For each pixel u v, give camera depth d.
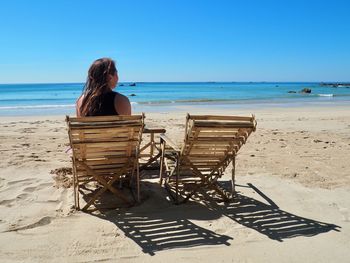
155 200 4.39
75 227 3.63
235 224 3.80
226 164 4.74
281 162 6.49
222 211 4.16
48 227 3.61
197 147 4.23
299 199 4.58
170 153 4.98
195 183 4.94
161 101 27.44
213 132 4.09
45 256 3.07
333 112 17.94
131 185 4.68
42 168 5.73
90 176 4.34
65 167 5.78
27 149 7.24
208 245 3.33
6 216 3.83
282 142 8.54
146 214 4.01
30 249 3.17
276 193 4.80
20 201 4.27
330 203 4.45
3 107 21.17
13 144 7.75
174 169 4.66
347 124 12.45
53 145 7.77
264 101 28.20
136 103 25.39
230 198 4.54
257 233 3.59
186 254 3.15
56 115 15.95
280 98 33.19
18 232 3.48
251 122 4.05
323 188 5.04
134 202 4.32
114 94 4.20
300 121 13.30
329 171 5.91
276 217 4.01
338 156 7.02
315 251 3.24
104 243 3.32
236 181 5.32
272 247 3.30
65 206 4.16
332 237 3.52
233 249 3.26
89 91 4.20
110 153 4.06
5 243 3.26
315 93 47.47
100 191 4.12
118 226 3.69
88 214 3.97
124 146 4.03
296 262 3.04
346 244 3.38
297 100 29.88
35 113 17.22
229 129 4.04
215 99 30.67
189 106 22.48
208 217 3.98
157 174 5.61
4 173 5.41
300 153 7.27
